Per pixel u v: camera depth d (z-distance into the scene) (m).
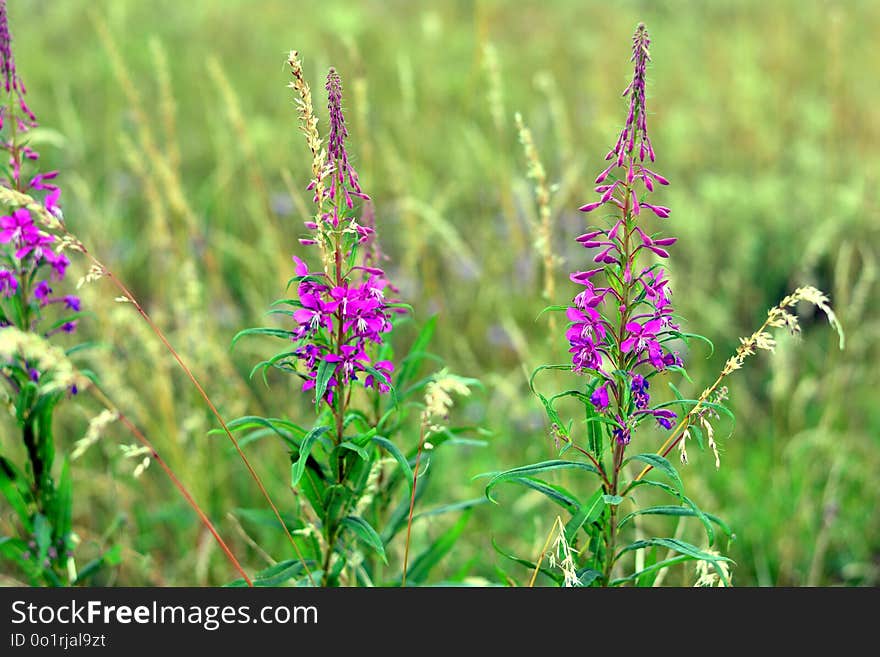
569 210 6.41
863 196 6.33
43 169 7.17
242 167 7.02
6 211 3.51
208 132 8.00
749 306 6.34
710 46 10.44
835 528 4.46
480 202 7.07
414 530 3.99
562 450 2.42
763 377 5.87
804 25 11.48
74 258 5.36
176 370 4.71
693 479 4.41
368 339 2.52
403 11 12.42
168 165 4.98
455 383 2.47
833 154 6.69
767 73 9.53
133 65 9.32
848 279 6.22
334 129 2.43
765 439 5.10
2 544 2.97
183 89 9.16
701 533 4.31
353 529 2.71
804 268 5.51
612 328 2.37
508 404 5.01
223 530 4.18
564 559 2.56
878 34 10.77
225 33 11.03
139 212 6.79
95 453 4.54
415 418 4.58
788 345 4.85
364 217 3.06
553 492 2.50
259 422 2.63
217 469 4.36
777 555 4.38
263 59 10.21
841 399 5.34
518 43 11.45
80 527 4.18
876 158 7.42
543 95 9.30
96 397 4.41
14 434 4.13
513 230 5.56
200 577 3.87
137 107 4.83
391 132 7.89
